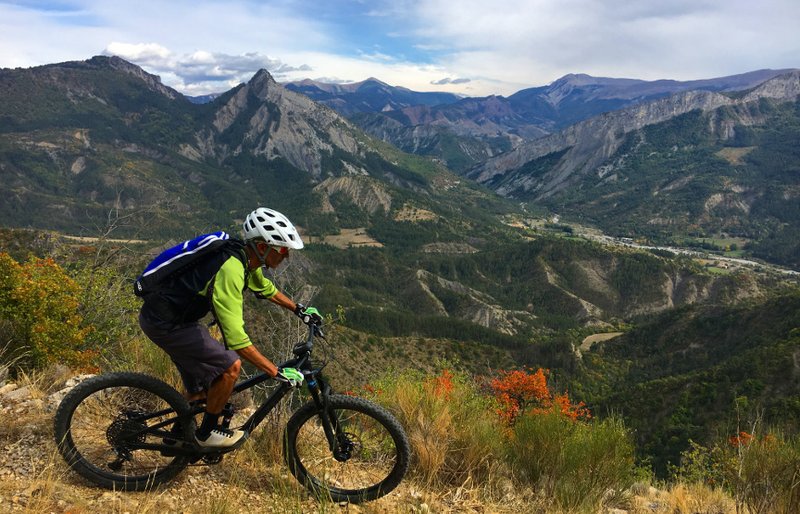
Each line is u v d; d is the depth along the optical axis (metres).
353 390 7.44
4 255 6.57
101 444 3.43
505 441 4.80
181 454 3.25
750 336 108.44
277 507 3.10
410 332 136.88
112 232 14.01
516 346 132.25
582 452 4.40
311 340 3.42
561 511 3.87
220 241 3.05
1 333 6.19
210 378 3.12
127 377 3.20
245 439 3.33
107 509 2.93
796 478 3.81
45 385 4.56
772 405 48.22
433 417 4.30
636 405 63.72
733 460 4.42
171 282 2.94
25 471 3.11
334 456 3.46
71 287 8.06
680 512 4.41
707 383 61.16
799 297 106.81
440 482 3.94
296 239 3.15
